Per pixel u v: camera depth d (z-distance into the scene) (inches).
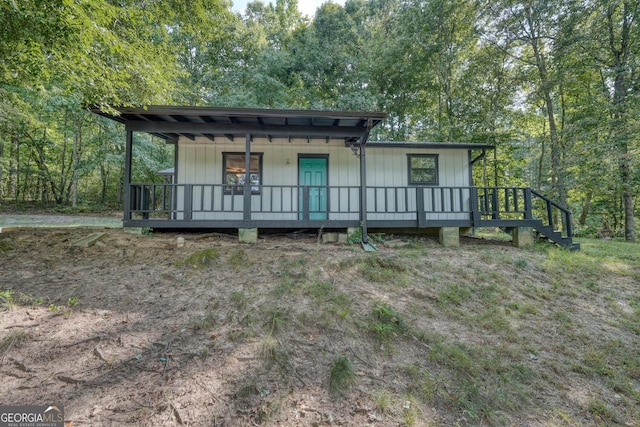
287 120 250.8
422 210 276.7
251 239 257.1
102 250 207.2
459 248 262.5
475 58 527.5
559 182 452.8
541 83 475.2
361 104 593.6
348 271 188.9
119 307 136.0
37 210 606.2
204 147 312.7
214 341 114.7
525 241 276.7
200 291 154.9
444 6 523.5
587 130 427.2
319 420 85.4
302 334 124.4
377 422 86.2
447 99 574.9
